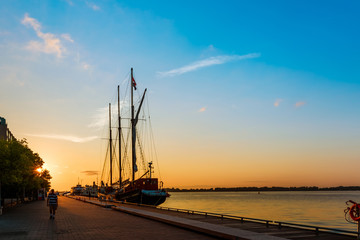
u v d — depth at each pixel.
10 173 36.91
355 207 15.78
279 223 19.89
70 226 22.27
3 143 38.09
